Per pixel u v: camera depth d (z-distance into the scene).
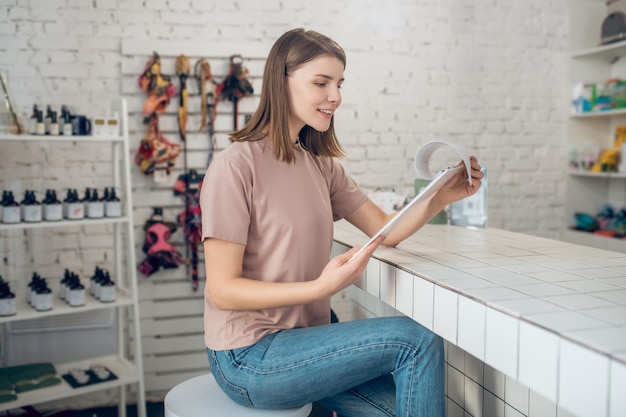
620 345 0.94
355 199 1.98
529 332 1.09
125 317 3.47
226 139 3.54
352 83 3.75
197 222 3.40
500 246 1.96
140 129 3.43
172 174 3.49
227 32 3.53
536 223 4.13
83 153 3.37
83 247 3.40
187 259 3.48
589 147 4.12
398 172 3.84
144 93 3.42
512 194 4.07
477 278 1.45
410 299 1.56
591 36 4.10
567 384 1.00
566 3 4.05
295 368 1.50
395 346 1.46
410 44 3.82
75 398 3.41
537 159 4.09
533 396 1.65
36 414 3.12
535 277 1.46
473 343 1.27
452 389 2.10
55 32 3.31
